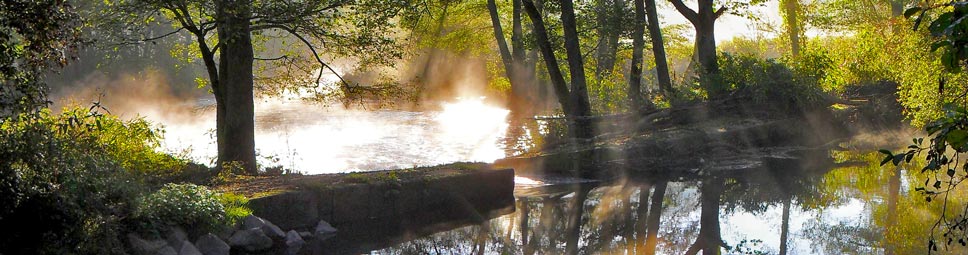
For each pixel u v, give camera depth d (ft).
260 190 39.65
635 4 87.25
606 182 58.90
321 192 40.24
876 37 85.15
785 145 75.72
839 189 53.78
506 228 42.75
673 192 54.44
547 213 47.01
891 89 85.66
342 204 41.11
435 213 45.03
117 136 44.65
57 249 27.66
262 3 47.29
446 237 40.09
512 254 37.14
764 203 50.01
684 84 84.17
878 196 50.19
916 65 56.08
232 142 49.29
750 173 61.93
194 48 59.11
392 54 52.65
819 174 60.49
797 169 63.26
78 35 29.07
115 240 29.27
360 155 67.92
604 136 70.95
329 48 52.03
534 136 77.51
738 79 80.38
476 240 39.65
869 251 36.01
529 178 60.23
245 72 49.47
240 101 49.37
